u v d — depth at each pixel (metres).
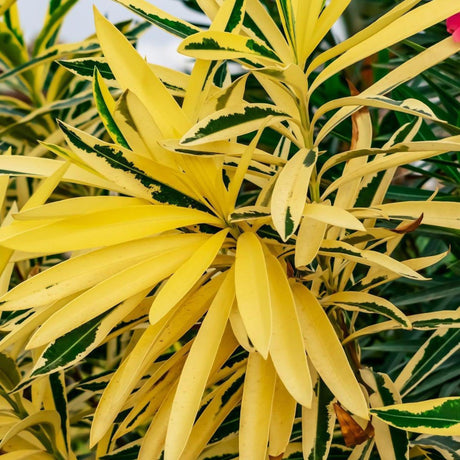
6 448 0.67
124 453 0.62
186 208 0.53
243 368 0.60
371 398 0.56
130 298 0.53
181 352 0.55
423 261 0.58
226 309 0.49
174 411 0.46
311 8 0.51
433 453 0.61
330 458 0.63
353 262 0.60
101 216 0.50
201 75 0.52
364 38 0.48
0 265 0.54
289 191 0.46
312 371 0.55
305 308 0.52
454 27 0.53
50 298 0.50
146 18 0.54
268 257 0.52
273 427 0.52
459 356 0.72
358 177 0.55
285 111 0.54
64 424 0.68
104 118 0.51
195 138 0.46
